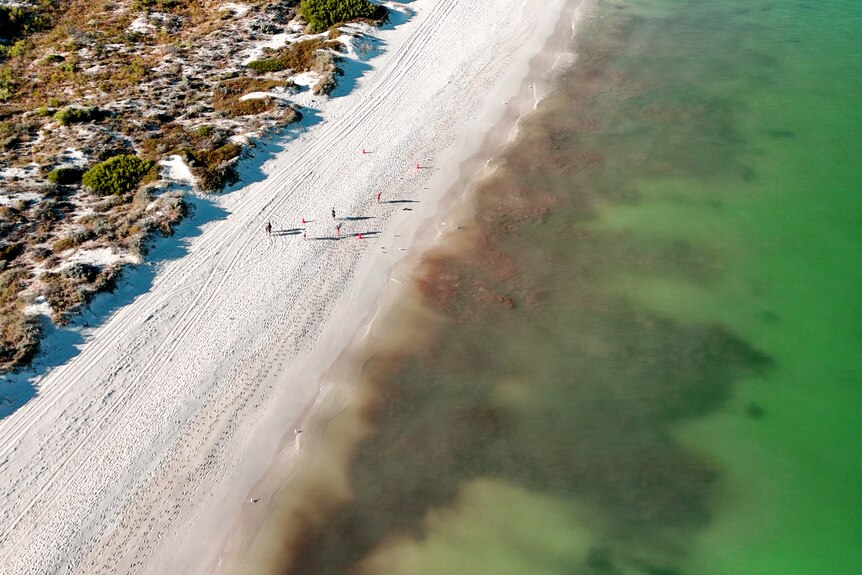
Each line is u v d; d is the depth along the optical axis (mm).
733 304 32719
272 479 26172
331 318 32219
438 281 34219
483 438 27594
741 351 30562
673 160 41688
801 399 28547
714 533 24438
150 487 25547
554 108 46688
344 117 45000
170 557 23781
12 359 28516
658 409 28438
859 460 26375
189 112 44375
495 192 39719
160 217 35781
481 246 36188
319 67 48844
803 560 23594
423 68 50625
